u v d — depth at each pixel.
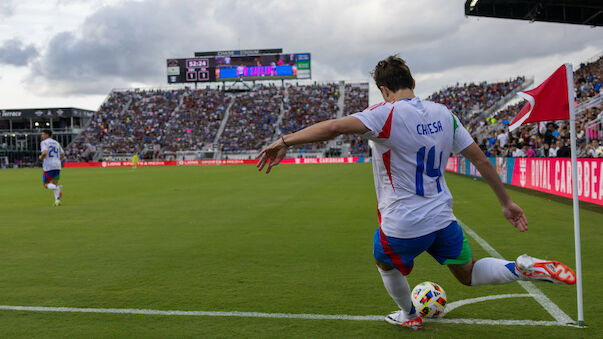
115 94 62.69
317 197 12.81
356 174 24.91
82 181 22.22
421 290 3.40
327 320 3.37
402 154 2.50
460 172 24.09
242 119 56.06
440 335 3.04
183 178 23.59
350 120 2.44
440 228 2.55
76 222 8.77
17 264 5.36
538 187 12.50
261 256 5.62
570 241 6.25
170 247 6.29
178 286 4.35
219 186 17.62
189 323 3.35
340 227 7.74
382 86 2.66
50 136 11.91
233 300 3.88
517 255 5.45
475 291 4.01
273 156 2.51
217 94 61.03
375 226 7.79
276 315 3.49
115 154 53.28
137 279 4.63
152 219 9.07
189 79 58.38
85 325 3.34
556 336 2.99
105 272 4.93
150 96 61.75
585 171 9.52
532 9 20.22
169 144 53.88
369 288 4.18
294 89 60.81
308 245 6.26
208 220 8.82
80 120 63.12
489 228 7.34
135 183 20.20
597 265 4.88
